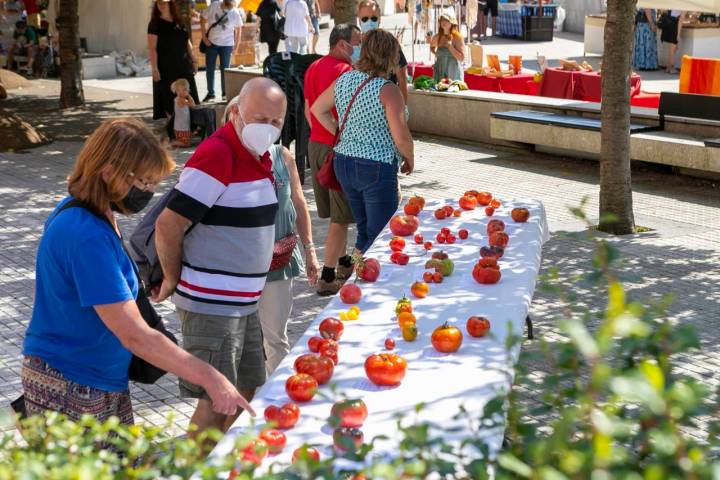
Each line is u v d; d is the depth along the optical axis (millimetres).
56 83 22656
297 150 10812
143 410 5414
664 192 11102
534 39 29906
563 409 1934
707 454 1829
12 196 11070
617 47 8789
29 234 9391
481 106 14578
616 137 8984
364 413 3059
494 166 12945
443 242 5520
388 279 4855
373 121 6523
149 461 2180
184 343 4035
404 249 5445
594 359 1518
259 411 3240
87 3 25641
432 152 14133
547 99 14469
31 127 14609
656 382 1418
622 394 1420
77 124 16562
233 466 2170
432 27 25344
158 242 3904
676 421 1658
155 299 4199
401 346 3863
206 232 3930
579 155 13297
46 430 2236
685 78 15602
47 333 3207
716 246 8617
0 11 25156
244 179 3930
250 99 3855
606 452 1464
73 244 3057
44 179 12062
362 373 3549
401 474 1812
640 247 8594
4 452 2215
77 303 3135
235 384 4074
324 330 3961
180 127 14094
